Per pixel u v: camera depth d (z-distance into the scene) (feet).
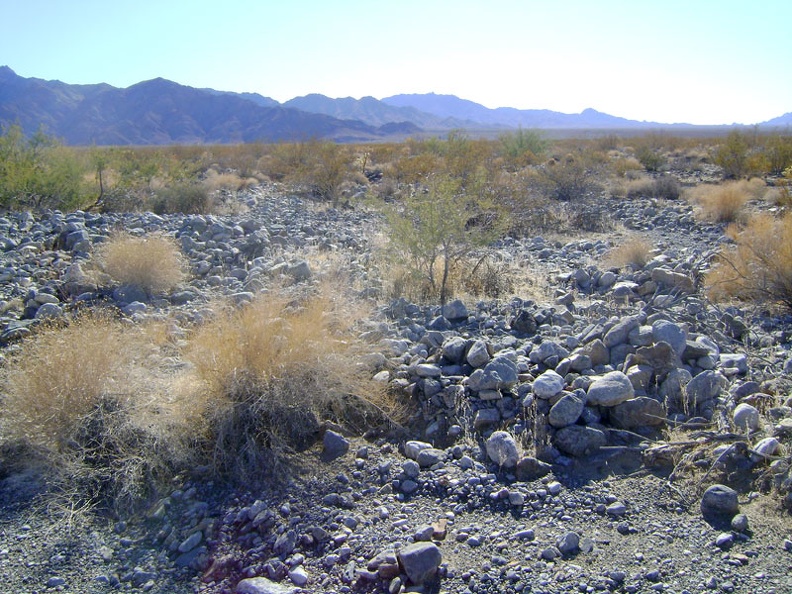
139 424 14.80
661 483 13.33
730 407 15.49
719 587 10.52
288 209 53.98
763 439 13.85
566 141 161.38
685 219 46.98
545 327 21.47
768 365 18.29
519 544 11.89
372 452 14.99
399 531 12.46
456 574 11.21
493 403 16.03
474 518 12.81
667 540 11.78
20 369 16.37
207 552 12.26
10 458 14.82
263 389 15.47
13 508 13.44
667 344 16.76
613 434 14.92
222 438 14.76
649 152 93.91
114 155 61.31
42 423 14.75
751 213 45.55
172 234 34.35
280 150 96.32
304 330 16.63
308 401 15.67
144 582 11.68
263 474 14.23
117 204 50.21
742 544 11.48
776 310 23.24
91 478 14.10
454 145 96.43
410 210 29.40
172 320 22.03
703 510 12.44
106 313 21.89
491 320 22.45
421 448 14.80
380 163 99.81
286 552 12.11
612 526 12.30
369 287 26.35
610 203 57.36
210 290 26.71
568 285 28.99
